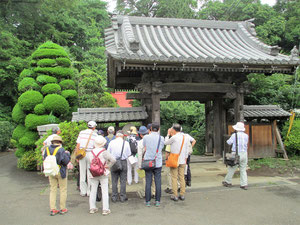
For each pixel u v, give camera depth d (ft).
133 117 27.91
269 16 60.08
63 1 66.49
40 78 34.60
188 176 19.34
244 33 32.58
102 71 75.77
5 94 64.34
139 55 20.57
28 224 13.43
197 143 41.63
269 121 33.81
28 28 66.08
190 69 23.25
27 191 20.63
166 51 23.99
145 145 15.81
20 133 33.24
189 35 30.45
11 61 57.06
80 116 27.25
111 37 28.60
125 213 14.82
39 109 32.30
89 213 14.90
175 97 31.48
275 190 19.25
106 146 19.90
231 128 31.17
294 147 32.32
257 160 31.17
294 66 24.66
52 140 14.53
